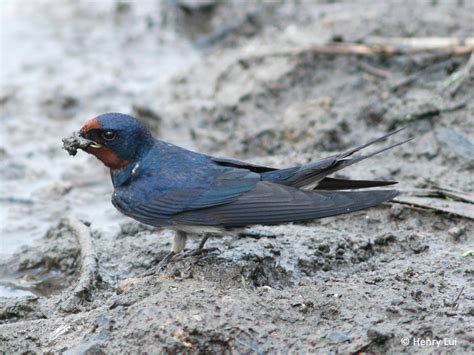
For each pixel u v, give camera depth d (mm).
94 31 21531
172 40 20953
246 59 17359
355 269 10883
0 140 16609
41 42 20844
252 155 15133
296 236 11320
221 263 10383
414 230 11656
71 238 12328
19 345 9562
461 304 9438
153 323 8930
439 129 13922
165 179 10414
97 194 14680
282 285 10484
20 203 14414
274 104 16219
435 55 15852
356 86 15867
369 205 9508
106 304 10008
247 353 8680
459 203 11906
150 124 16344
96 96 18125
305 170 10297
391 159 13734
